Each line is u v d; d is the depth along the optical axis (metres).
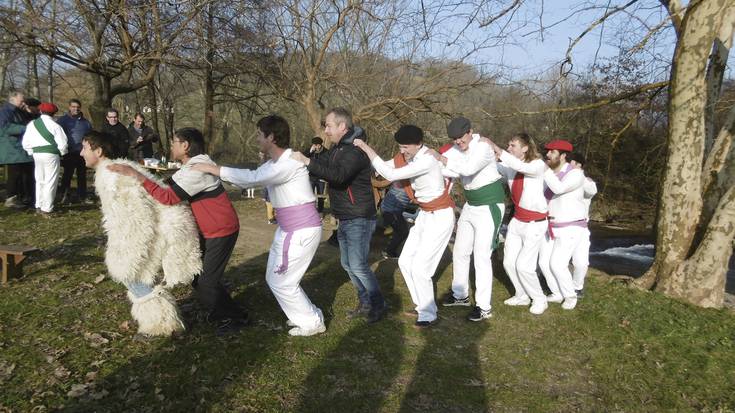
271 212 8.57
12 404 2.96
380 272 6.09
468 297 5.14
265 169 3.63
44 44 9.86
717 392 3.69
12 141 7.73
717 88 6.92
